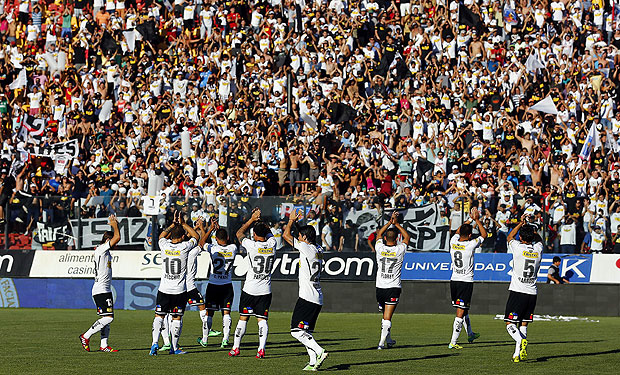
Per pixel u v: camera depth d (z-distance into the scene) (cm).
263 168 3769
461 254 2002
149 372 1558
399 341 2205
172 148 4041
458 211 3191
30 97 4516
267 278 1791
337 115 4031
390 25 4516
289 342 2161
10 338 2252
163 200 3406
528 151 3741
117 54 4656
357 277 3253
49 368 1620
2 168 3975
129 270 3434
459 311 2008
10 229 3553
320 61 4362
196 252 2006
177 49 4628
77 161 4138
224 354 1870
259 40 4512
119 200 3456
